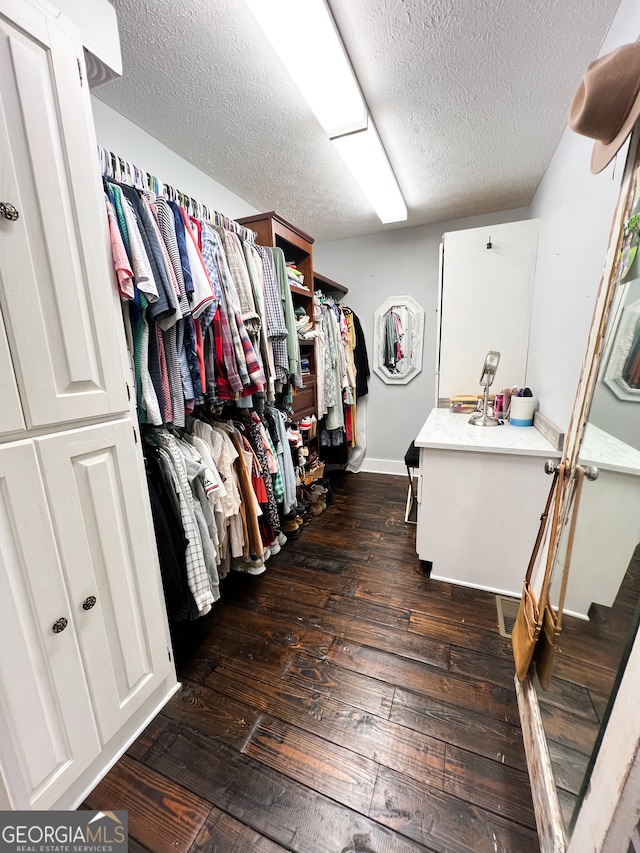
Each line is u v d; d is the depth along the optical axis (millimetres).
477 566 1746
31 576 764
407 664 1305
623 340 784
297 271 2309
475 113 1534
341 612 1596
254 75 1301
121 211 994
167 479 1190
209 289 1221
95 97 1404
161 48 1171
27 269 729
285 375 1901
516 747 1014
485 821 853
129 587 1021
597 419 875
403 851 803
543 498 1564
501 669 1274
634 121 675
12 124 690
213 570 1370
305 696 1189
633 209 776
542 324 1948
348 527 2438
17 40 687
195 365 1271
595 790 586
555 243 1741
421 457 1743
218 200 2131
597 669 729
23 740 759
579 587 851
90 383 879
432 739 1040
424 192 2305
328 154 1827
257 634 1473
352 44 1175
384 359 3301
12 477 724
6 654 726
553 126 1616
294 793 919
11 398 715
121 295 969
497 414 2197
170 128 1604
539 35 1153
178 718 1127
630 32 969
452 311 2393
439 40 1167
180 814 883
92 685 912
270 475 1858
